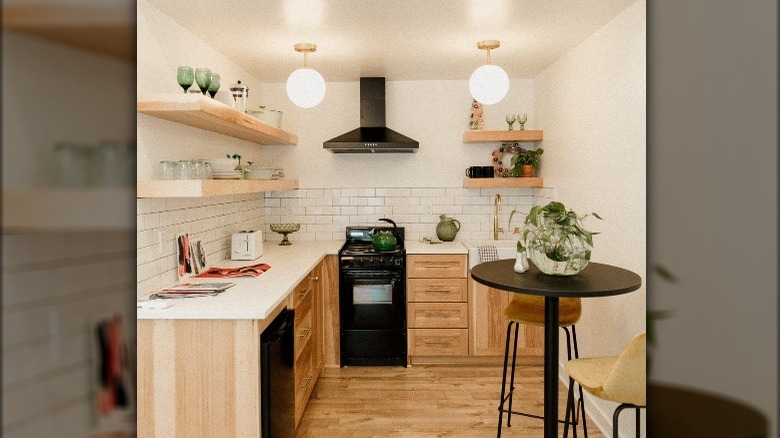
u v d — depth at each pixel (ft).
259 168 11.98
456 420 11.12
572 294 6.79
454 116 16.40
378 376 13.80
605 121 10.43
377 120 15.66
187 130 10.46
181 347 7.74
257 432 7.73
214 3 9.14
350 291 14.33
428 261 14.39
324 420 11.14
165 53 9.73
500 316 14.38
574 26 10.60
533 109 16.17
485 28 10.77
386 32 11.04
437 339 14.42
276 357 8.21
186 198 10.50
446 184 16.51
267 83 16.30
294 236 16.60
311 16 9.97
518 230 16.19
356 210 16.58
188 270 10.32
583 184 11.75
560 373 13.41
